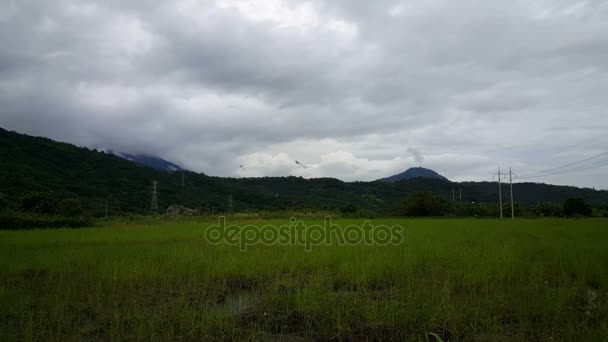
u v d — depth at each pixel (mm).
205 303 7957
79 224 32781
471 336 5973
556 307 6855
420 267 10703
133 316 6914
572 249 13133
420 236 19594
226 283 9742
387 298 8078
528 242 15734
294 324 6801
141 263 11117
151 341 5836
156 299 8234
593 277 9297
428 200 67312
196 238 19844
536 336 5977
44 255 13188
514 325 6418
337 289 9172
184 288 9109
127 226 30766
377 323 6535
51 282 9602
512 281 9133
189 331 6285
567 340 5594
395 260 11273
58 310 7148
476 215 66312
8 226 29734
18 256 13016
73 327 6539
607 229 23328
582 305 7480
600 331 5605
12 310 7059
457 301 7465
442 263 11336
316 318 6934
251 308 7715
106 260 11625
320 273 10133
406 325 6469
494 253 12273
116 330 6211
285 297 7953
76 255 13172
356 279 9391
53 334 6238
